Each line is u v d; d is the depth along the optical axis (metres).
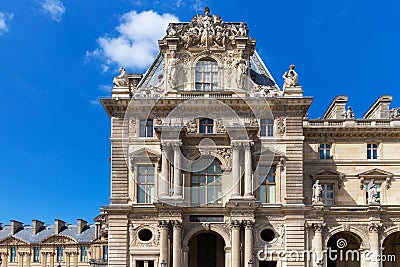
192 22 79.88
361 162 83.12
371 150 83.75
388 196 82.38
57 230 144.25
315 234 74.12
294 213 74.31
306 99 76.38
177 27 79.50
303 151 83.06
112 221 74.75
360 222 74.88
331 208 74.62
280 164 76.19
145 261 73.88
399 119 83.50
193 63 78.69
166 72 78.25
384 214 74.94
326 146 84.00
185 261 73.44
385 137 83.62
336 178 82.62
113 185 75.88
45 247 143.25
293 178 75.81
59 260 142.00
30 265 143.25
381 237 74.62
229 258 73.44
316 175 82.69
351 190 82.75
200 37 79.06
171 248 73.50
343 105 94.50
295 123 77.06
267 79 82.50
